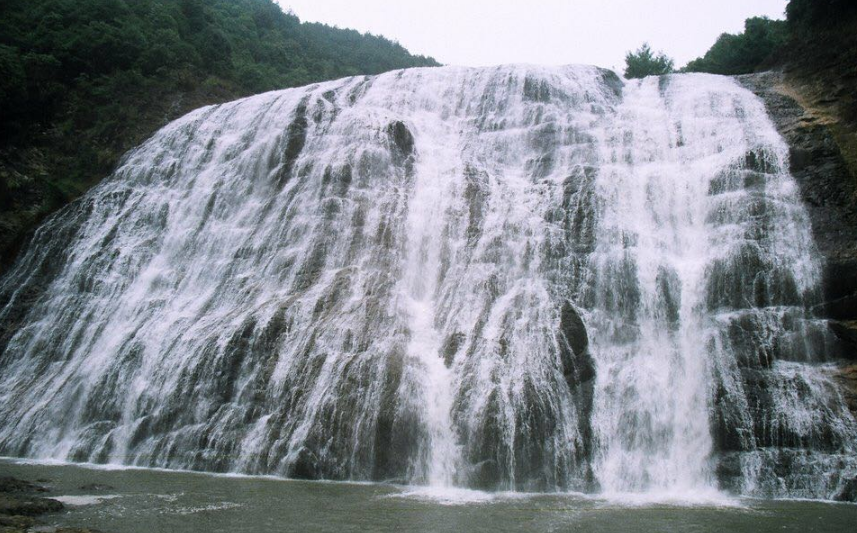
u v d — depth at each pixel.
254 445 16.39
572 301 19.19
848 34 26.19
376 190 24.86
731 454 15.11
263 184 27.23
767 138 23.06
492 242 21.44
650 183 22.62
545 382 16.69
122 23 40.84
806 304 17.64
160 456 17.03
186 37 44.81
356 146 26.20
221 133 31.33
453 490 14.38
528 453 15.34
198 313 21.88
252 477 15.19
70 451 17.88
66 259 26.75
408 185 25.09
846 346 16.52
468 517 10.97
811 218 19.45
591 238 20.83
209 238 25.53
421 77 32.75
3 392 21.70
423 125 29.53
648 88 29.75
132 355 20.23
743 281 18.28
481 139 28.09
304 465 15.45
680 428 16.05
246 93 42.69
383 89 32.44
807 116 23.69
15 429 19.53
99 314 23.70
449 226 22.56
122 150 33.75
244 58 49.47
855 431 14.80
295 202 24.86
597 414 16.42
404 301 20.25
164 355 19.72
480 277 20.42
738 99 26.31
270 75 47.88
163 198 28.38
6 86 32.28
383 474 15.49
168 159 31.00
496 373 16.94
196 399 18.03
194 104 38.06
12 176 30.80
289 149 27.55
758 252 18.70
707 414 15.84
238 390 17.94
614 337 18.23
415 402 16.45
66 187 30.66
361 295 20.05
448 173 25.03
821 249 18.53
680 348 17.66
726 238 19.89
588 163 24.84
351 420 16.06
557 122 27.34
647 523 10.67
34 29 38.88
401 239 22.70
